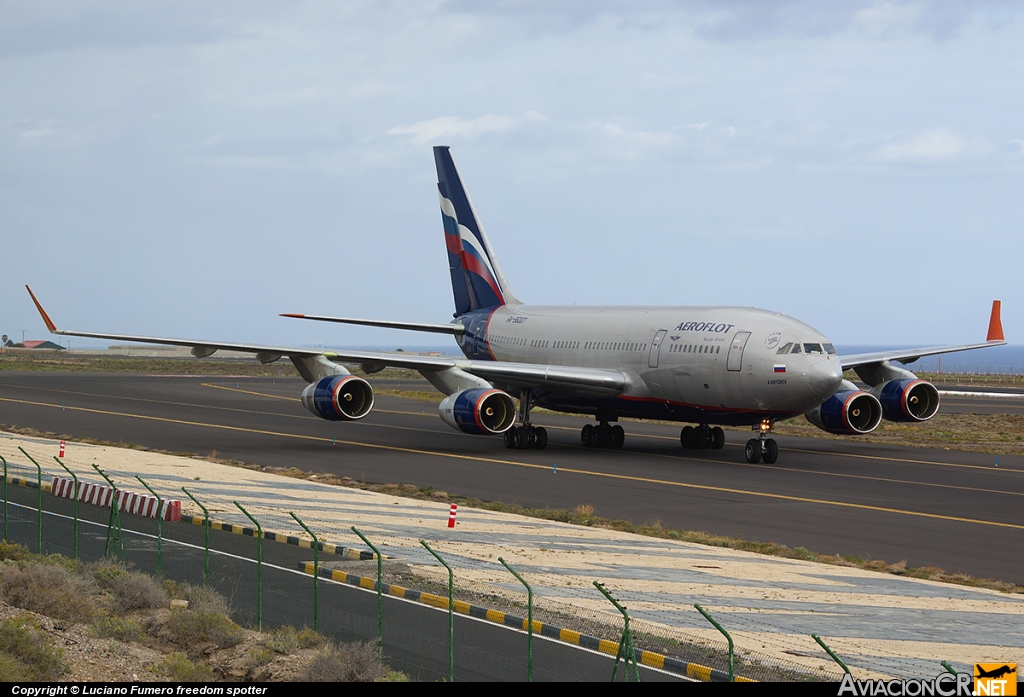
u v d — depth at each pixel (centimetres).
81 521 5938
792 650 3797
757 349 9581
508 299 13512
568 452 10856
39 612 3984
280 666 3434
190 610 3981
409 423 14000
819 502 7725
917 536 6500
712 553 5831
